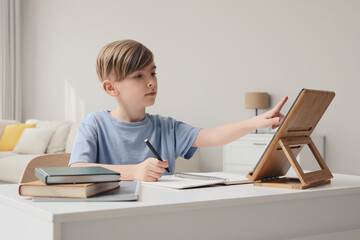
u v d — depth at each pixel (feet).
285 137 3.95
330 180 4.29
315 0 15.24
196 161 13.53
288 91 15.97
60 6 24.72
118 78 4.53
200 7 18.61
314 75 15.29
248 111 17.11
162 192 3.45
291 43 15.89
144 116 5.04
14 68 26.81
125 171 4.15
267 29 16.55
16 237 3.03
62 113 24.62
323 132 15.15
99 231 2.67
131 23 21.13
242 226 3.22
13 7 26.61
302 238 3.49
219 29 18.01
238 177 4.37
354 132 14.40
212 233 3.08
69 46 24.23
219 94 18.02
